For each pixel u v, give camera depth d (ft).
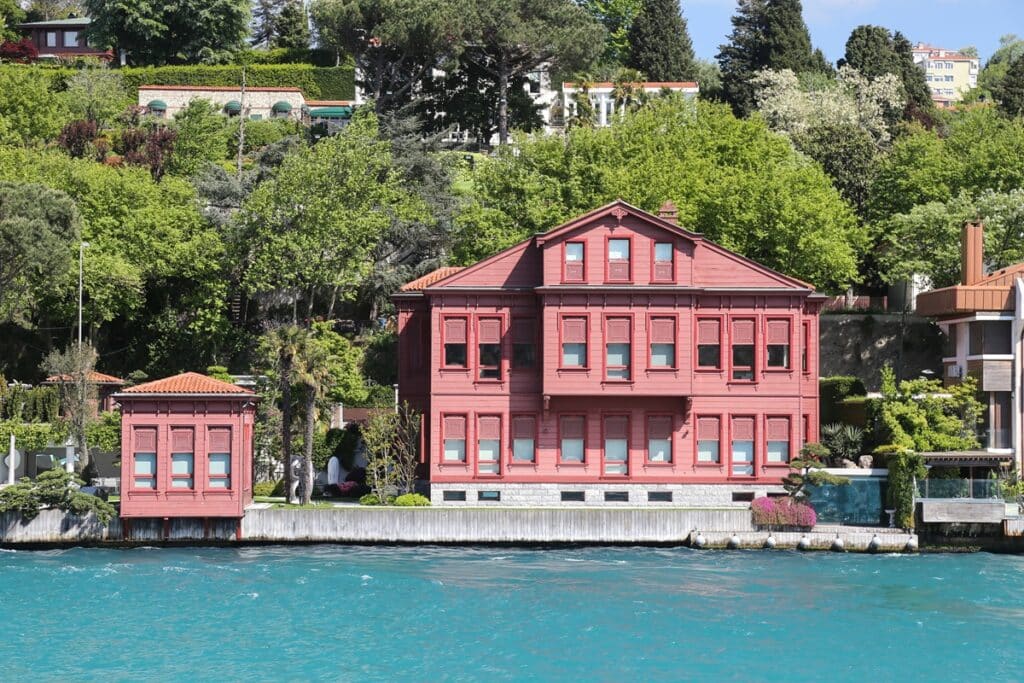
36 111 451.94
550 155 348.59
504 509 246.06
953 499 246.68
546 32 469.16
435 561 228.22
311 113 520.01
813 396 267.80
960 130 404.98
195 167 418.92
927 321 344.49
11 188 300.40
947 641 177.68
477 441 263.29
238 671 162.81
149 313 354.13
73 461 278.87
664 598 199.62
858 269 387.55
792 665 166.09
